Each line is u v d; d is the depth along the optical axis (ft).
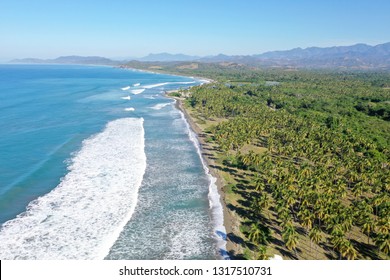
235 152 390.21
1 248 196.65
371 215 257.55
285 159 376.68
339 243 191.83
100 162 335.88
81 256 193.77
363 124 540.93
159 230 225.35
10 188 269.85
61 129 452.76
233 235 223.10
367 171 313.12
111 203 254.68
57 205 247.70
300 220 239.50
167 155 368.68
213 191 284.61
